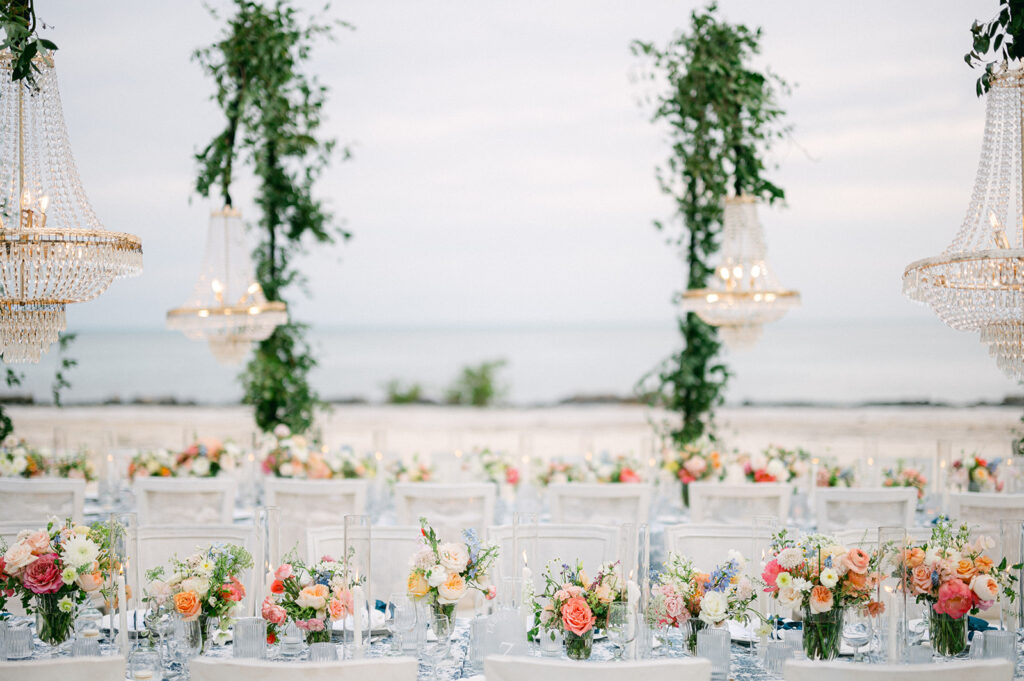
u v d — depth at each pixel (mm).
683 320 6262
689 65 5879
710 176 5863
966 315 3264
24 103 3332
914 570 2916
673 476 5844
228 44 5910
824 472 5801
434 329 29438
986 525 4355
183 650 2818
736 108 5840
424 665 2904
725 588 2900
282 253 6316
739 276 5117
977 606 2873
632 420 17609
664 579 2971
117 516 2762
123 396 22031
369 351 31203
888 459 6215
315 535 3699
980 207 3320
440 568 2854
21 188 3312
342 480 4789
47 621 2943
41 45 3264
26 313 3301
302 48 6105
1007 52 3402
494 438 14281
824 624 2840
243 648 2844
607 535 3703
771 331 25156
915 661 2768
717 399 6242
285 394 6340
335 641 3068
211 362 25891
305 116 6148
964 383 20047
